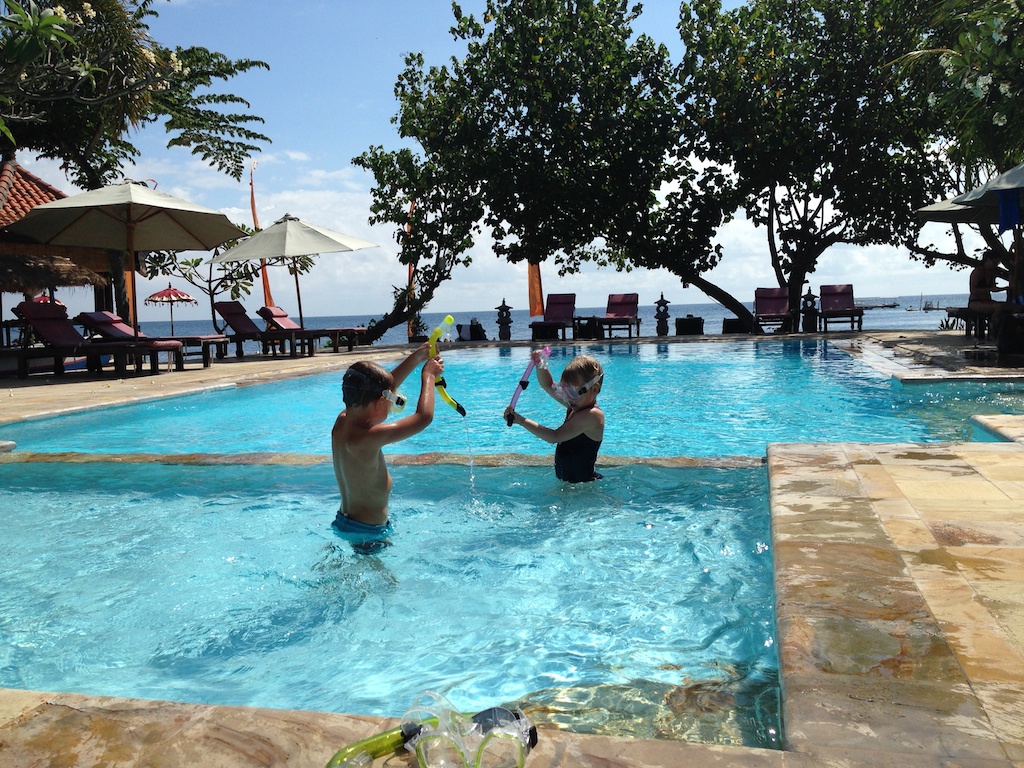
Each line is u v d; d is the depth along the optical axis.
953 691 1.87
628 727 2.21
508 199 22.19
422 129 22.03
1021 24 11.19
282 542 4.16
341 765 1.60
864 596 2.50
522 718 1.75
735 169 21.64
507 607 3.24
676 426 7.99
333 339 19.00
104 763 1.67
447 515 4.54
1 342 17.22
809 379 11.37
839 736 1.69
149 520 4.63
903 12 19.84
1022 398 8.47
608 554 3.85
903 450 4.88
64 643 3.01
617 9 21.44
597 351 17.81
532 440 7.54
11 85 6.50
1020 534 3.11
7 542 4.26
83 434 8.25
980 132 13.19
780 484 4.07
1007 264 20.33
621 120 21.20
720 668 2.61
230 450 7.36
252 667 2.77
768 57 20.80
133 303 14.13
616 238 22.98
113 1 11.62
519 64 21.33
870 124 20.70
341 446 3.99
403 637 2.98
